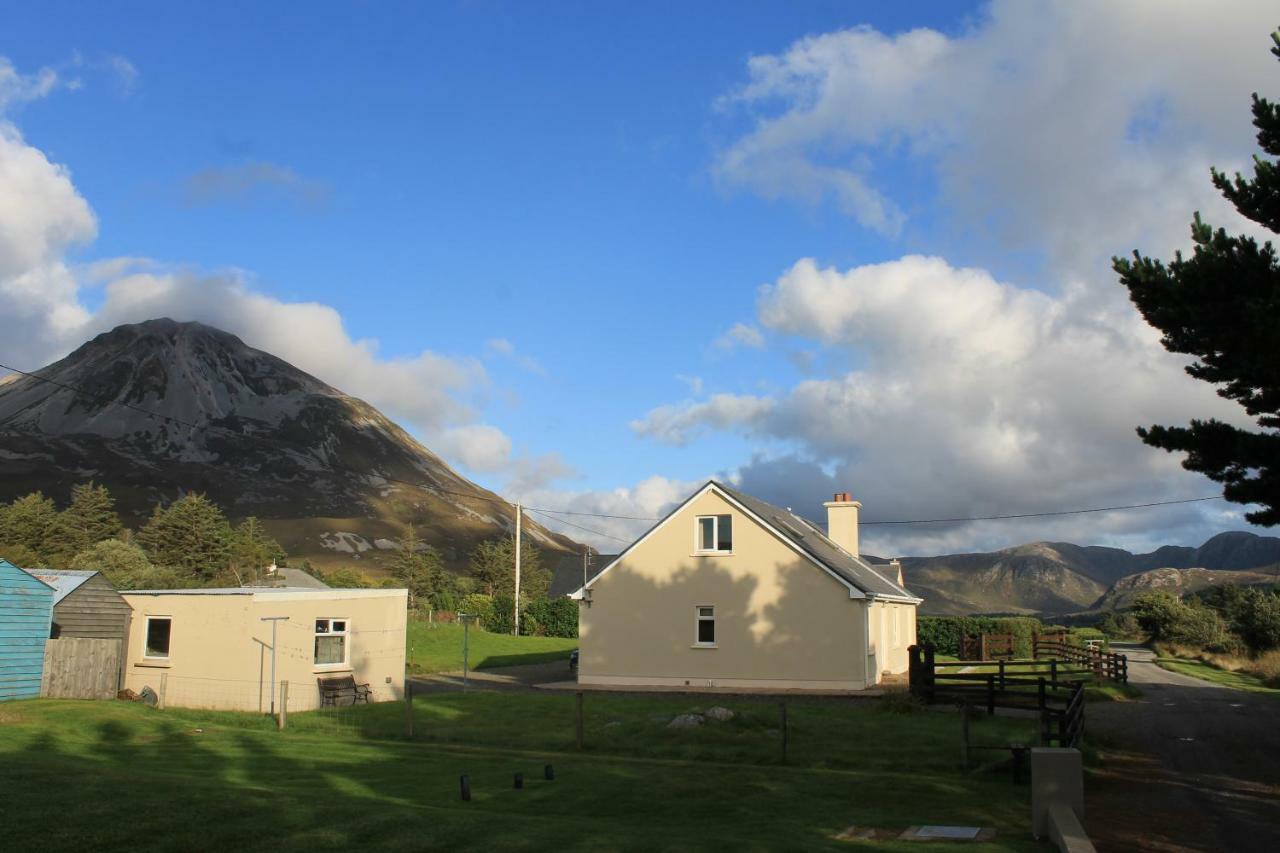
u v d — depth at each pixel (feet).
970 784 49.42
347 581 239.50
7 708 71.00
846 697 96.37
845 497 148.05
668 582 110.01
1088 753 58.44
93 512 293.02
